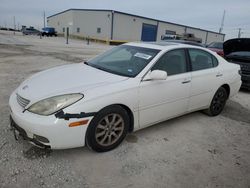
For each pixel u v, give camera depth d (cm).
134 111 332
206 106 462
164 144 355
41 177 262
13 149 307
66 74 348
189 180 279
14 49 1591
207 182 278
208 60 454
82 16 4669
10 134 343
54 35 5166
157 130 399
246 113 534
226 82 481
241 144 380
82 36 4719
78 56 1447
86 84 307
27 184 250
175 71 384
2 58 1109
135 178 274
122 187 258
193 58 421
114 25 4150
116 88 307
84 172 276
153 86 345
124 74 346
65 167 282
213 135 402
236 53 755
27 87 313
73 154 309
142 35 4634
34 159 292
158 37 4938
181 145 357
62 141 274
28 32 4934
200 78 421
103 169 285
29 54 1354
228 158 333
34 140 276
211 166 310
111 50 445
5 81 642
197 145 362
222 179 286
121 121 324
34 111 274
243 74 718
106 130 311
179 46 405
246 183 282
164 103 369
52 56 1334
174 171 293
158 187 262
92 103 284
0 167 271
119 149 329
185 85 394
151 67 351
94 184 259
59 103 272
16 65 934
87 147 327
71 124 272
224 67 481
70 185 254
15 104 300
